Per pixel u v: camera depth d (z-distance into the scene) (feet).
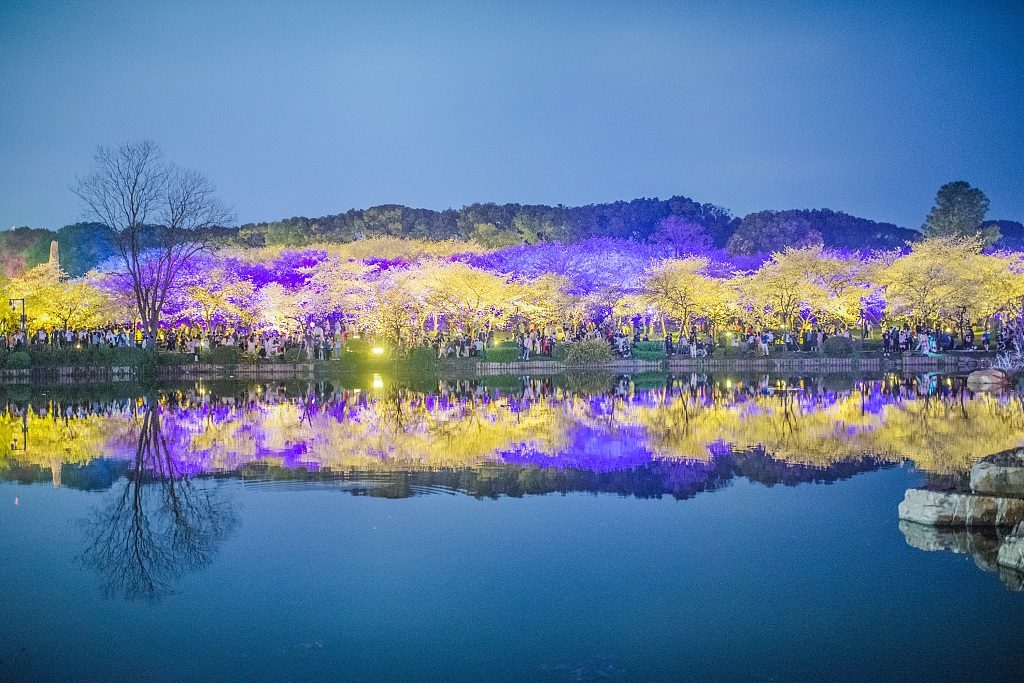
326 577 33.76
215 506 44.96
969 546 36.99
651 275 204.85
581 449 61.36
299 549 37.32
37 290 208.33
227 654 26.94
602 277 232.73
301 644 27.66
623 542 37.86
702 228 364.38
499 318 195.93
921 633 27.89
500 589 32.27
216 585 32.96
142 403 100.68
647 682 24.79
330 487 49.16
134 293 192.65
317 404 97.86
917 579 32.76
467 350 180.24
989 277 199.00
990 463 41.32
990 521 39.81
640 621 29.14
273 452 60.95
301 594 31.99
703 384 126.82
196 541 38.63
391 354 170.19
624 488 48.39
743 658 26.32
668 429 71.87
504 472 53.06
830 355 174.50
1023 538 33.73
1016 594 31.14
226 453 60.75
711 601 30.81
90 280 219.82
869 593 31.45
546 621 29.25
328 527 40.63
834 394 105.19
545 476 51.75
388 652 26.99
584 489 48.21
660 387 120.98
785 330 196.75
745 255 337.72
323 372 161.79
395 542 38.14
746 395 105.19
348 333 194.90
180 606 30.86
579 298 210.18
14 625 29.35
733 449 60.95
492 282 193.06
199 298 187.42
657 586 32.35
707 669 25.59
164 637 28.25
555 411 87.76
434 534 39.32
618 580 33.06
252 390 120.98
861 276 201.05
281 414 86.28
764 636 27.89
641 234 353.51
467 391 117.08
